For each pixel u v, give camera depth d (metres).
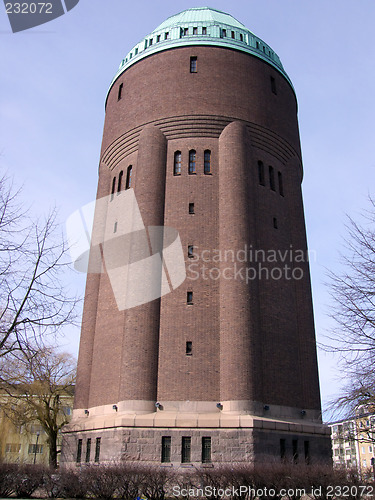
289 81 41.62
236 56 37.97
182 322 30.50
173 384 29.12
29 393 39.25
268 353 30.95
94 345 34.34
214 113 35.56
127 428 27.20
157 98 36.72
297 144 40.16
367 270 18.64
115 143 38.56
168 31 39.53
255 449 26.28
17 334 19.88
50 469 22.97
